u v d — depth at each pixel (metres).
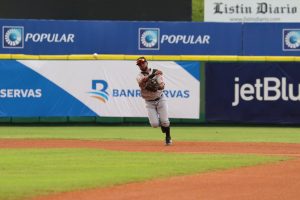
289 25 62.12
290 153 34.62
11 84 52.56
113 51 61.06
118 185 23.80
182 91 52.91
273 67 52.81
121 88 53.03
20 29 60.59
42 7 62.41
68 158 31.94
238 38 61.91
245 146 38.50
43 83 52.72
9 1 62.00
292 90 52.72
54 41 60.78
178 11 63.16
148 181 24.73
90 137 44.22
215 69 52.88
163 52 61.41
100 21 60.94
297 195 21.89
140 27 61.16
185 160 31.14
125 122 53.34
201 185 23.84
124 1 62.91
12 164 29.62
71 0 62.62
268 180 25.02
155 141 41.47
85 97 53.06
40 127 51.91
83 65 52.91
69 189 22.88
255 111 53.03
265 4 65.50
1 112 52.59
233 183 24.31
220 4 65.50
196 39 61.56
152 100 37.97
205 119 53.12
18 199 21.00
